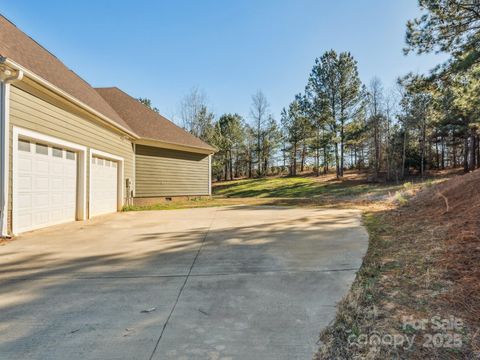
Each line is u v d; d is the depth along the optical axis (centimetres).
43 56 843
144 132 1228
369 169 2675
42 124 639
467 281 251
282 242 469
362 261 354
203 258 393
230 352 183
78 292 284
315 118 2455
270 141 3281
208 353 182
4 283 310
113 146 995
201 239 507
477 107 994
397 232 484
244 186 2517
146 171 1228
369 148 2747
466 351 170
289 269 339
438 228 439
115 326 218
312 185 2198
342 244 442
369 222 617
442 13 919
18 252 435
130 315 235
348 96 2311
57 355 183
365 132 2312
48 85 621
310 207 955
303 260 371
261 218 721
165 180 1298
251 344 191
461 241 348
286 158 3378
